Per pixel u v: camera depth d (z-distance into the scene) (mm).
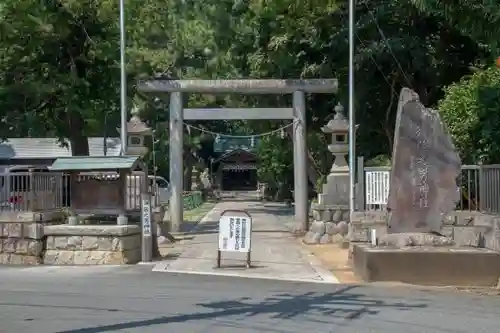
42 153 46688
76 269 15180
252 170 86312
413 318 9703
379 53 24234
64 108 27359
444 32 24875
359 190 17688
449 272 13281
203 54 34969
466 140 17250
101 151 47781
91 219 17734
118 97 28875
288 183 51406
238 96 34750
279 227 28875
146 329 8891
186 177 62562
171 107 25469
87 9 25219
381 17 24703
